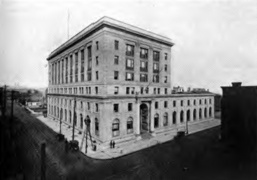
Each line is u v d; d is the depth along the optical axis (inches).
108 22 1136.2
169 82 1628.9
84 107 1327.5
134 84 1315.2
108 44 1156.5
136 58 1332.4
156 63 1512.1
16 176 298.2
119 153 918.4
